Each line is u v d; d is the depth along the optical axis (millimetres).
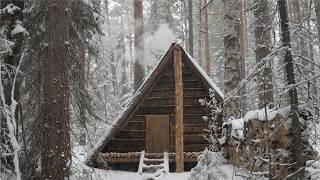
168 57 13461
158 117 13859
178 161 12289
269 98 10492
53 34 9008
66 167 8703
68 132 8922
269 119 7602
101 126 15195
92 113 10734
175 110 13703
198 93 13930
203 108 13789
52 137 8688
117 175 11961
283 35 6629
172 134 13734
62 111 8836
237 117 11281
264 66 6680
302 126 6977
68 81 9203
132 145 13727
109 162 13242
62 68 8977
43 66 9492
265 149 7836
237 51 12406
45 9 9594
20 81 9914
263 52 12570
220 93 13086
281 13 6695
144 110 13969
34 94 9953
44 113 8852
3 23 10023
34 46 10094
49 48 8984
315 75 6262
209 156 8367
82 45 10789
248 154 8867
